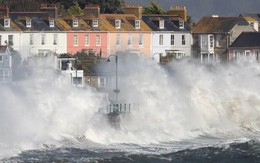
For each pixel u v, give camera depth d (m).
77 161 198.12
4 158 197.38
